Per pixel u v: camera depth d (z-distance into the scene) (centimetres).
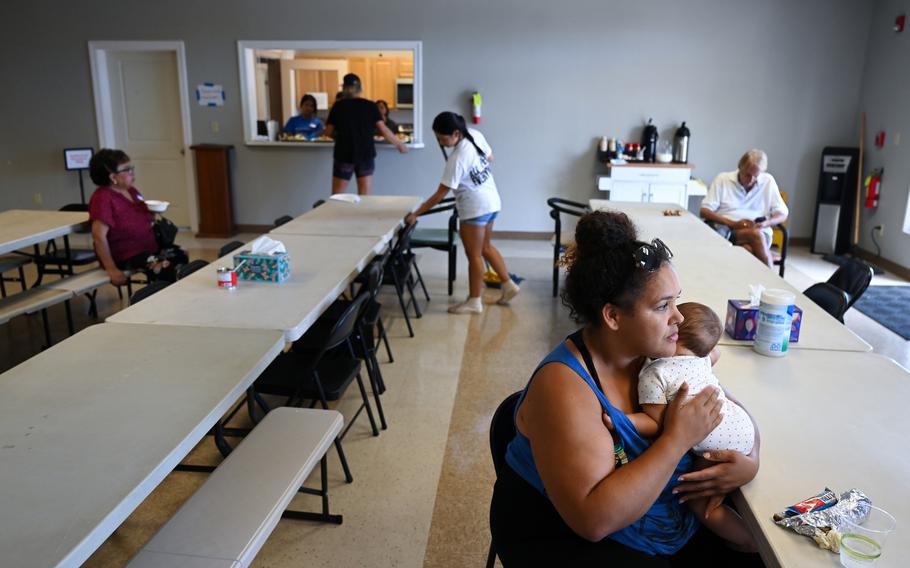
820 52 659
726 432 128
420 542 228
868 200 630
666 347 125
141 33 703
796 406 160
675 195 659
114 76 728
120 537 229
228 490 175
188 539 157
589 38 671
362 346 298
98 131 730
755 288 213
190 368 187
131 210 407
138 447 145
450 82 691
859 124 666
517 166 707
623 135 692
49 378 180
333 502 249
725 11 657
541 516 132
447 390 346
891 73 609
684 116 683
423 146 707
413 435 299
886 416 156
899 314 481
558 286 522
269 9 688
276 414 216
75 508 124
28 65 720
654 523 130
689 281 281
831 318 231
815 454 138
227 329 219
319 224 401
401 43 685
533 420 124
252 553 155
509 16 671
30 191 753
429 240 498
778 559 109
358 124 620
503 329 437
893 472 132
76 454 142
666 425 119
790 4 650
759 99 674
